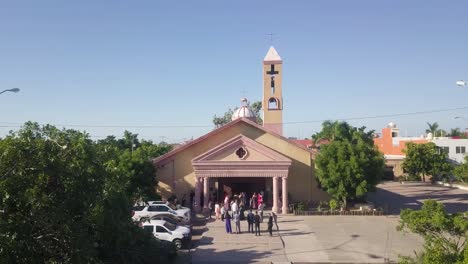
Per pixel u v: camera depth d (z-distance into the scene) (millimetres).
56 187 11195
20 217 10484
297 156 37938
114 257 14547
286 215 34156
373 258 21391
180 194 37531
